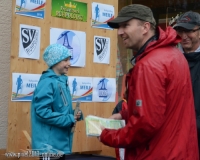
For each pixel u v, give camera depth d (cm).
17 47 566
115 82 696
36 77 583
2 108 554
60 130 487
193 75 395
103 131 305
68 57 507
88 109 656
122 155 482
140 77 290
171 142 295
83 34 648
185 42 416
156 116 283
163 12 825
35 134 481
